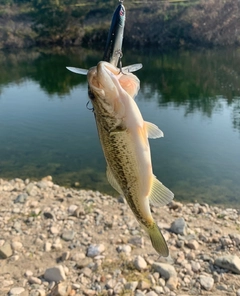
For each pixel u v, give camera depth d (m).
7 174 11.51
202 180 10.32
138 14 43.38
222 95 20.23
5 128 15.98
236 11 39.78
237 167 10.96
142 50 41.19
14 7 54.94
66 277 5.79
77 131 15.22
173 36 41.81
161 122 15.61
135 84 2.86
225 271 5.78
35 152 13.21
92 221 7.46
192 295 5.34
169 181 10.33
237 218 7.86
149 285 5.49
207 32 40.38
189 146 12.66
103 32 47.09
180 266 5.93
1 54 45.09
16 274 5.93
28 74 30.84
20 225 7.37
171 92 21.45
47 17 48.81
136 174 2.93
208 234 6.93
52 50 46.56
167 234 6.83
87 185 10.54
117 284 5.56
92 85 2.65
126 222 7.38
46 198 8.87
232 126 14.69
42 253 6.43
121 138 2.85
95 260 6.14
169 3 43.50
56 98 21.47
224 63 30.41
